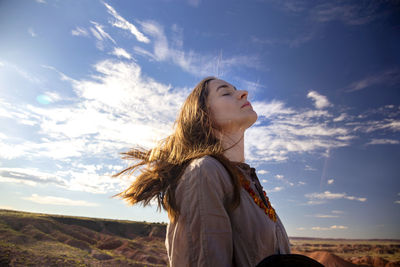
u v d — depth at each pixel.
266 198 1.12
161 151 1.24
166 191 0.99
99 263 10.15
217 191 0.87
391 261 7.78
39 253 10.05
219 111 1.21
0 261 8.55
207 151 1.02
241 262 0.88
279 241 1.03
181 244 0.85
